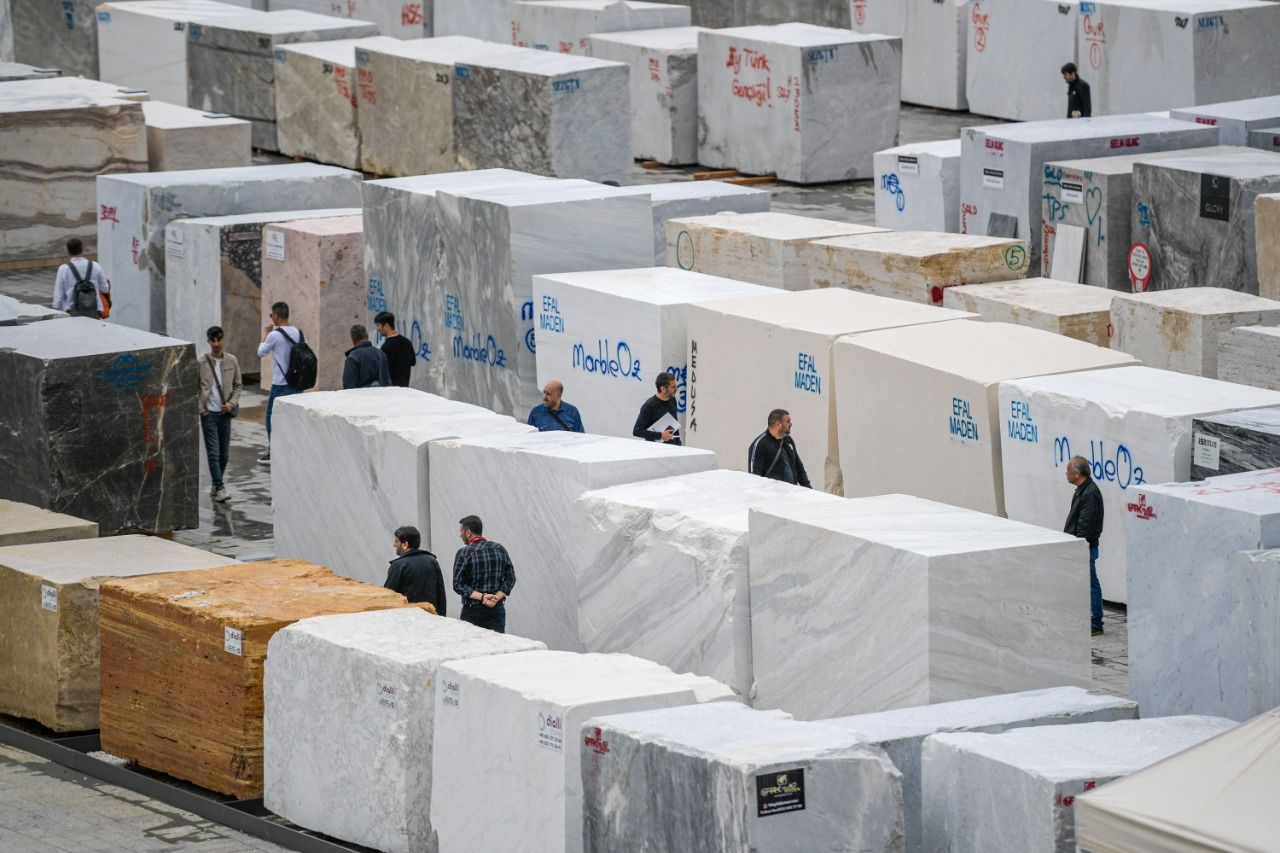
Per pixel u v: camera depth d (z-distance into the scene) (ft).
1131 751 99.14
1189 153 221.46
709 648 129.29
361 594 132.16
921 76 373.61
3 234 290.97
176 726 132.57
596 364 189.16
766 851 94.89
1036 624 118.01
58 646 141.28
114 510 178.70
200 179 251.39
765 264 204.95
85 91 305.53
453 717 113.91
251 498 201.36
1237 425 143.13
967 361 164.14
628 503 135.54
